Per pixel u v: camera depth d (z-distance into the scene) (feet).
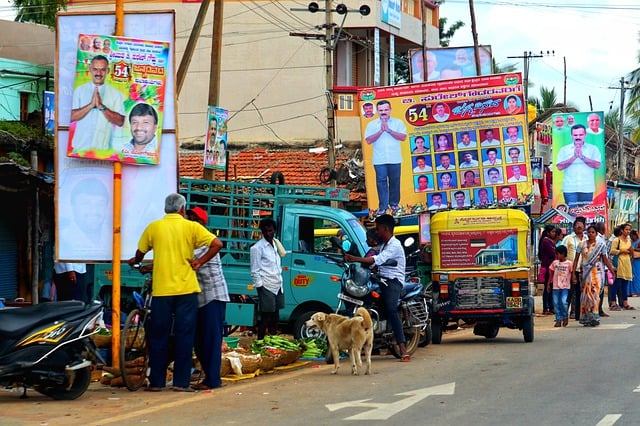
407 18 130.41
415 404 33.01
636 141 183.93
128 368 36.96
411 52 112.57
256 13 122.52
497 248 53.98
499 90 67.05
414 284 50.03
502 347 52.39
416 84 68.28
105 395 36.09
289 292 53.72
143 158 38.91
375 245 49.29
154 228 36.81
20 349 33.12
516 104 66.85
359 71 124.06
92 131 38.60
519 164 66.90
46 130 65.62
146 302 38.40
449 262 54.29
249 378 40.55
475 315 53.93
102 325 40.27
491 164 67.15
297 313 54.08
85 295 57.47
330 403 33.83
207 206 54.80
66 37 38.96
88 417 31.32
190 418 31.04
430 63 112.06
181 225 36.70
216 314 37.88
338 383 39.06
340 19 119.96
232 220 54.29
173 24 39.29
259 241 49.37
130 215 38.99
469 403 32.94
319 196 55.26
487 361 45.62
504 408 31.78
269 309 48.80
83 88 38.63
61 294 52.39
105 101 38.70
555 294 65.77
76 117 38.60
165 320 36.63
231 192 55.11
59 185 38.99
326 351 47.52
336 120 120.37
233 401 34.50
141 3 122.52
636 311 78.95
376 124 68.74
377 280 46.70
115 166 38.83
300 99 121.80
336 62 122.42
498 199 67.10
